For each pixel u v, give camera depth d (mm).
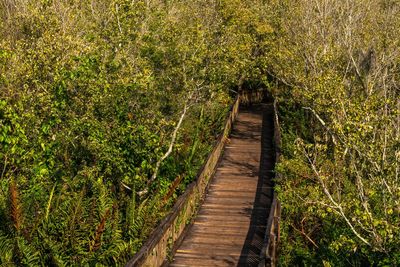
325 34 21047
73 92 12891
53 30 13711
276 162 18391
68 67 12695
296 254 13781
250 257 12766
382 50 19562
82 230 11156
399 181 10531
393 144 10961
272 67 27250
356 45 20812
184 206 14031
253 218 15523
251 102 37625
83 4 18891
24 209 11383
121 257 11359
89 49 13242
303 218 14641
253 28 28328
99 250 11148
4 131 10812
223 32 22125
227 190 18234
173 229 12742
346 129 11102
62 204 11977
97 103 12781
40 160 12148
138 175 13336
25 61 12125
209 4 25578
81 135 13297
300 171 15984
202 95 19094
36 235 11055
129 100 13789
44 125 11781
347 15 21719
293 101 23406
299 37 21984
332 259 13000
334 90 14656
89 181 13219
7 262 9766
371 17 23516
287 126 24938
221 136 22844
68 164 13312
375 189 11078
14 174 12500
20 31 16703
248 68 26609
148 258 10688
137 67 15977
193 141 19984
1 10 19234
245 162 21984
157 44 17656
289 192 14680
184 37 18172
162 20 18484
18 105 11555
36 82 11977
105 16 17766
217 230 14516
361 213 10516
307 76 20062
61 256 10578
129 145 13133
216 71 18578
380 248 10656
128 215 12430
